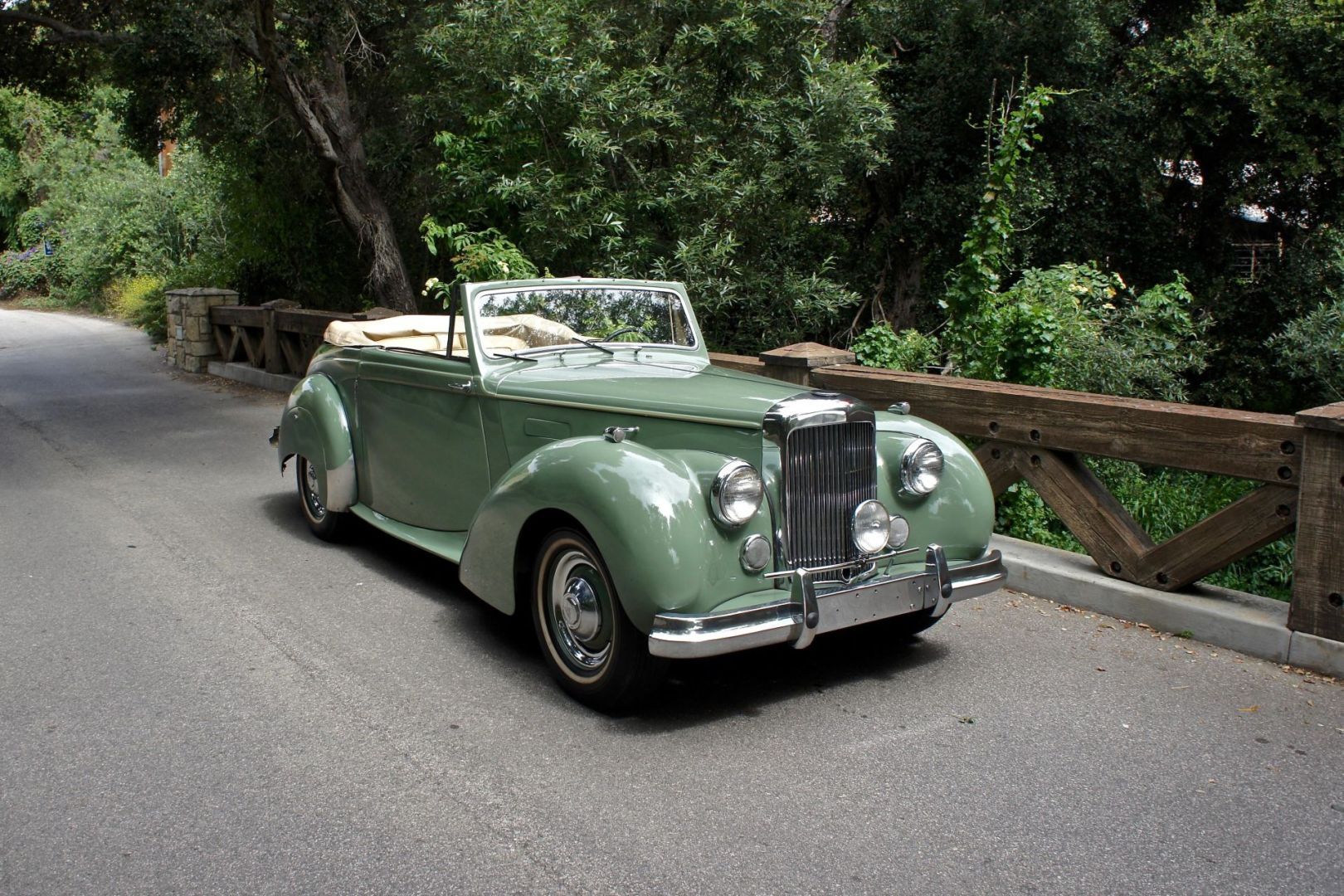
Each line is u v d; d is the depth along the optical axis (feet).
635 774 11.02
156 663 13.96
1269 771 11.19
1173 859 9.49
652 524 11.48
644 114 33.81
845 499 12.84
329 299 53.88
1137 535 16.20
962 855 9.50
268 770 11.02
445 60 35.47
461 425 16.38
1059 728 12.21
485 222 38.14
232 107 42.24
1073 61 47.73
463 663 14.07
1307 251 50.96
